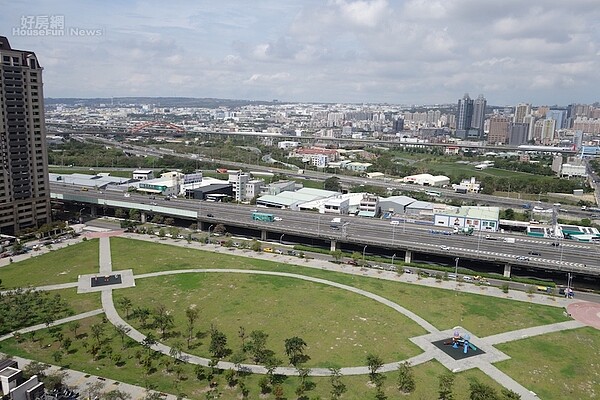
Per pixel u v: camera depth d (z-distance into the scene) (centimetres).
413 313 17388
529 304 18650
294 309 17475
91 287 19200
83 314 16662
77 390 12138
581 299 19488
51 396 11481
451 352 14600
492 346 15038
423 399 12125
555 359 14350
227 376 12575
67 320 16175
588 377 13488
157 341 14838
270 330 15825
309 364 13725
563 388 12888
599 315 17750
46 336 15050
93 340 14788
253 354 14062
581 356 14600
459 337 15188
